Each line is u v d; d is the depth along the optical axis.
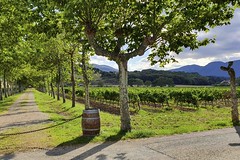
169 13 12.55
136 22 13.19
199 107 32.78
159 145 10.34
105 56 12.82
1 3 17.66
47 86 83.12
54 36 13.26
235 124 14.63
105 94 42.28
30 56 29.47
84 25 12.39
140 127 15.84
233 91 15.30
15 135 13.90
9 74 55.66
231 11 12.82
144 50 12.73
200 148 9.71
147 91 36.12
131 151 9.59
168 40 13.70
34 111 28.98
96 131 12.21
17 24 19.41
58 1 10.70
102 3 10.49
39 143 11.38
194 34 14.27
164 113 25.77
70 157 9.10
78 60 29.27
